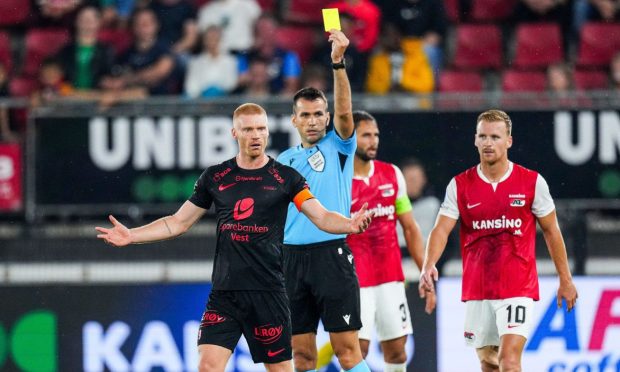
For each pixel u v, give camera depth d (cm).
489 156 2422
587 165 3347
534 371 3203
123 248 3381
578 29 4525
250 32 4328
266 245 2206
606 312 3228
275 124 3384
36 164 3400
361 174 2781
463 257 2539
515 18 4553
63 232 3412
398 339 2795
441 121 3356
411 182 3353
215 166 2261
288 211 2512
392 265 2786
